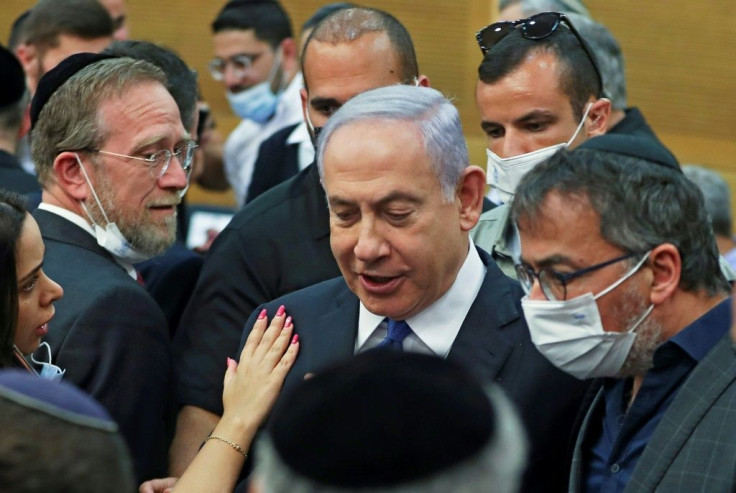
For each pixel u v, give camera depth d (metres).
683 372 3.97
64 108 5.33
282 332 4.71
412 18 13.17
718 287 4.04
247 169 9.66
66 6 8.02
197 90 6.49
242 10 9.48
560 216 3.92
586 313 3.96
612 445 4.22
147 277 6.34
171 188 5.44
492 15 13.06
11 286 4.38
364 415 2.16
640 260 3.92
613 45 6.99
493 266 4.68
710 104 13.20
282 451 2.18
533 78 5.66
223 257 5.68
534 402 4.42
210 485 4.42
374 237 4.17
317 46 5.77
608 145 4.07
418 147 4.17
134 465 4.89
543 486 4.47
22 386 2.49
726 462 3.67
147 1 13.49
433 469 2.10
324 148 4.27
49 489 2.33
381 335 4.56
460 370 2.30
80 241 5.30
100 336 4.89
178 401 5.58
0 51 6.79
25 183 6.77
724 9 13.09
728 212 8.47
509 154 5.71
